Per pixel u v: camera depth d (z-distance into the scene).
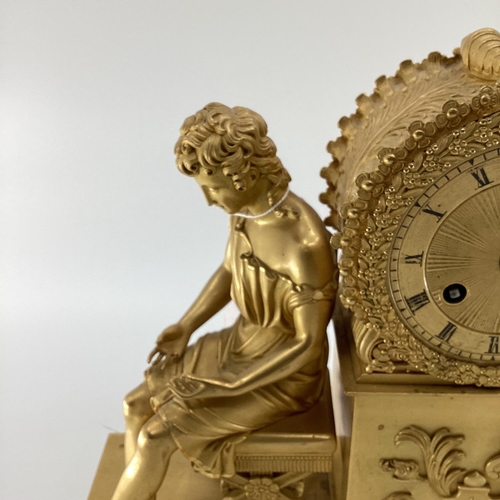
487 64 1.05
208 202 1.13
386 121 1.17
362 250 0.99
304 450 1.19
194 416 1.15
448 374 1.07
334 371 1.60
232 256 1.23
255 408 1.16
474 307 1.03
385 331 1.04
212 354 1.31
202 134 1.03
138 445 1.18
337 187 1.31
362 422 1.14
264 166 1.07
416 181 0.94
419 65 1.25
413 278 1.01
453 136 0.92
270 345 1.24
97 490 1.45
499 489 1.18
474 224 0.98
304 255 1.11
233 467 1.20
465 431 1.14
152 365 1.34
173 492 1.41
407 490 1.19
